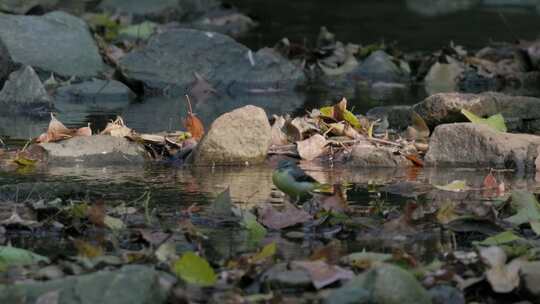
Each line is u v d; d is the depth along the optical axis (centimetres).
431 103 1311
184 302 649
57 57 1808
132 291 632
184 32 1881
